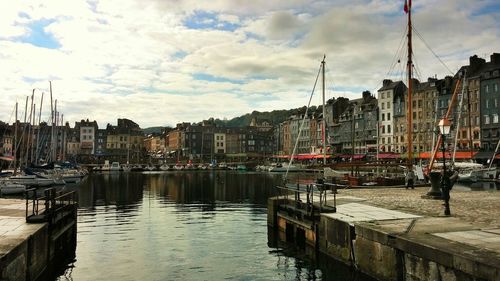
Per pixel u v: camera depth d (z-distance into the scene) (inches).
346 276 553.6
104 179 3152.1
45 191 616.4
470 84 3265.3
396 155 3245.6
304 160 4830.2
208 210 1268.5
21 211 701.9
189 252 706.8
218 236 848.9
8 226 553.0
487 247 384.5
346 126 4635.8
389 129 4062.5
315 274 570.9
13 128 4468.5
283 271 590.9
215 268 609.0
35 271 515.8
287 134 5984.3
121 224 996.6
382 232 472.1
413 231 473.7
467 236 439.5
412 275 424.2
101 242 788.6
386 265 466.6
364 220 569.0
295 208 772.0
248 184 2559.1
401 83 4023.1
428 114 3656.5
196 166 5561.0
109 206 1379.2
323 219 636.1
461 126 3309.5
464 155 2726.4
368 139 4256.9
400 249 438.0
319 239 657.6
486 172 2153.1
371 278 499.2
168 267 614.2
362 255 520.7
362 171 2415.1
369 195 941.2
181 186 2386.8
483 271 325.7
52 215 615.2
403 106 3907.5
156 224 997.2
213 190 2091.5
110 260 652.7
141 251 713.6
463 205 724.7
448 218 571.2
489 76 3110.2
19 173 2347.4
